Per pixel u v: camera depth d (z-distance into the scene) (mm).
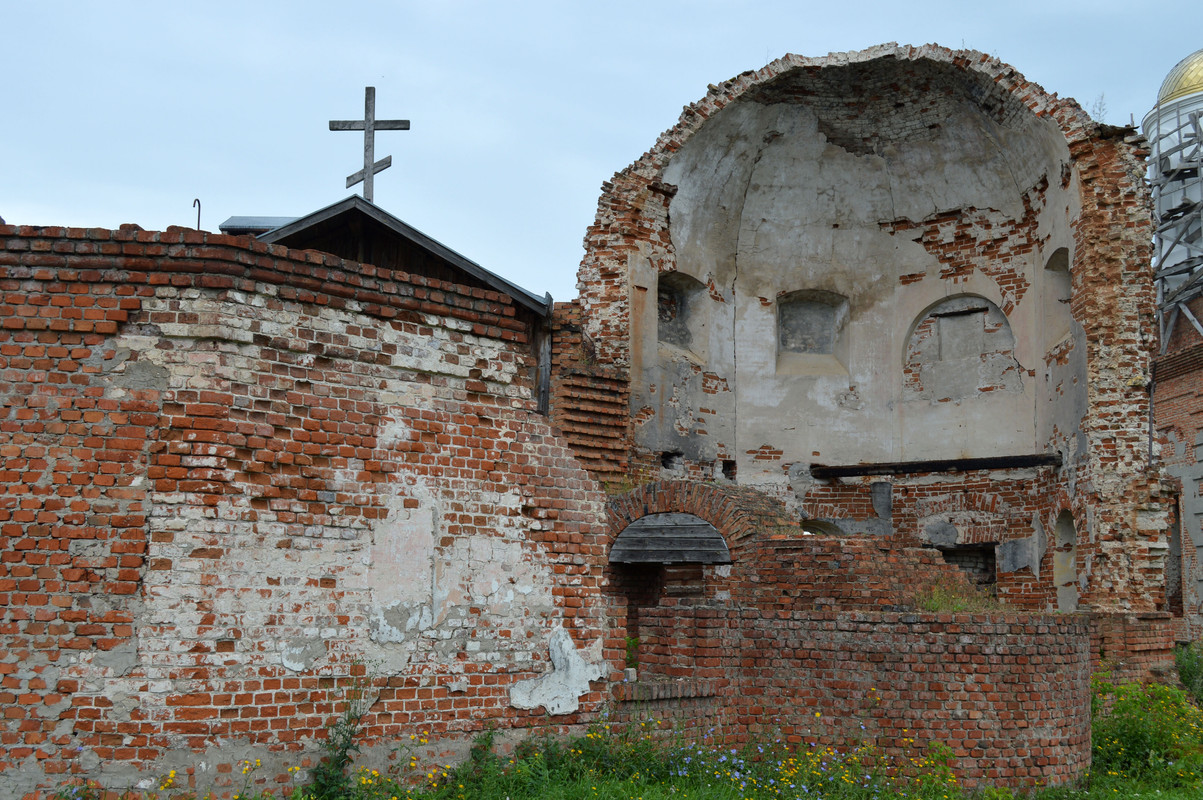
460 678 7750
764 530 13219
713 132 17703
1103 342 15469
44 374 6680
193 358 6867
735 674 9469
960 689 8961
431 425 7887
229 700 6676
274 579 6973
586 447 13922
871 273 19547
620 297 16828
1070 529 16828
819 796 8336
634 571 15203
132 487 6652
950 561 18766
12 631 6410
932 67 17297
